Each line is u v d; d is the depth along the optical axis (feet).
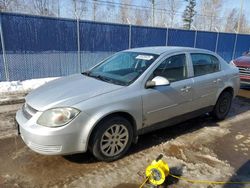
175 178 9.61
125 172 9.93
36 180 9.27
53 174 9.67
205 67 14.65
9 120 15.24
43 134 9.00
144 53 13.10
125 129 10.73
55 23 27.07
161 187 9.04
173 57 12.86
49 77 27.84
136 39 34.47
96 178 9.48
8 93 20.92
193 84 13.35
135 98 10.74
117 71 12.72
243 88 28.22
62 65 28.66
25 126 9.46
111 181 9.32
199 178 9.67
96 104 9.69
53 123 9.10
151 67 11.76
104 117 10.05
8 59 24.76
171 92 12.20
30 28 25.52
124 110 10.36
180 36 39.83
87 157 10.97
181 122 14.79
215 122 16.20
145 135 13.61
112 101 10.07
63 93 10.25
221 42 46.83
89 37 30.07
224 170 10.31
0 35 23.85
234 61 28.30
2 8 53.36
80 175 9.64
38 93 10.78
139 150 11.84
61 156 10.98
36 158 10.78
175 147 12.29
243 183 9.45
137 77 11.34
